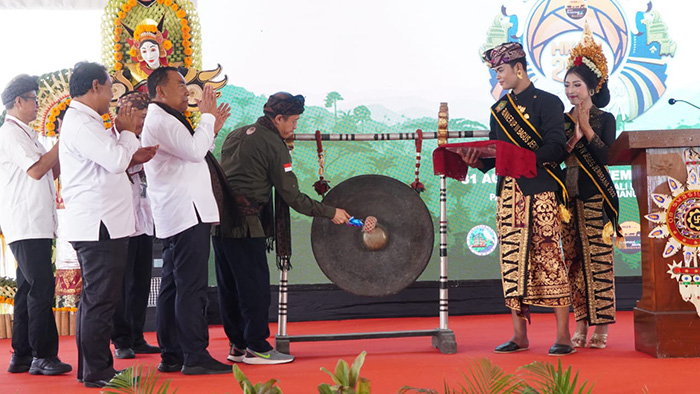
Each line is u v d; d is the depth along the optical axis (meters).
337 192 4.18
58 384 3.39
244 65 5.68
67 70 5.15
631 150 3.76
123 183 3.36
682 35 5.89
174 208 3.43
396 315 5.76
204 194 3.47
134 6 5.36
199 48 5.45
